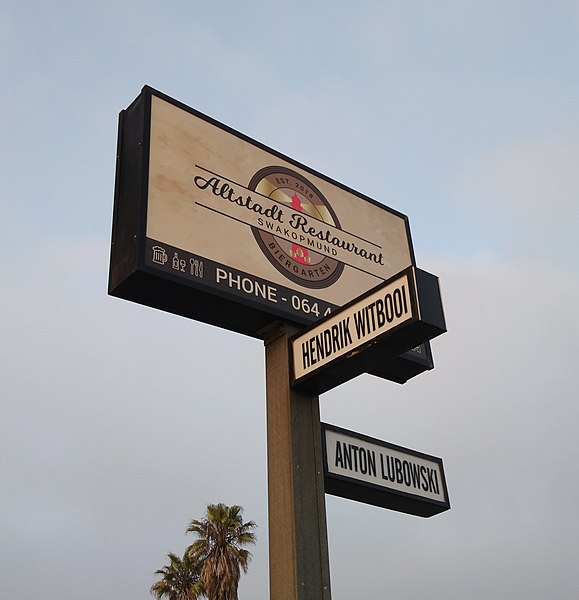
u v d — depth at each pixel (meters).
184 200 6.95
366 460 6.80
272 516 6.26
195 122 7.54
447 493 7.21
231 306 6.85
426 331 5.84
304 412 6.65
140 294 6.58
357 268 8.20
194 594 31.59
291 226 7.77
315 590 5.90
